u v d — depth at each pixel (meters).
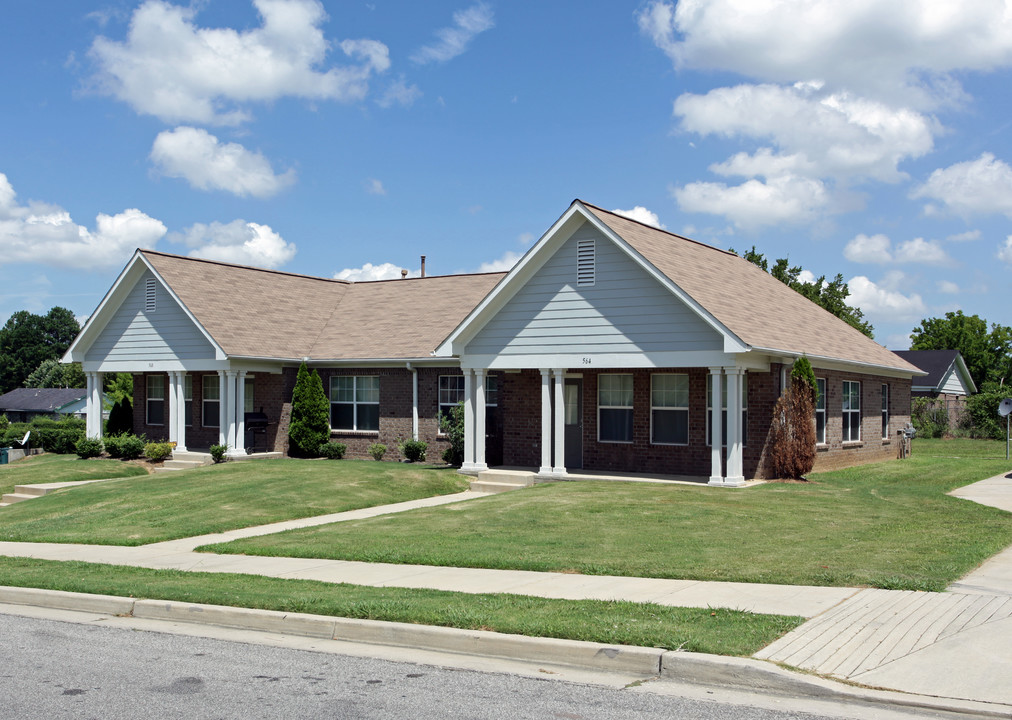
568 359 21.31
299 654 8.48
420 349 27.33
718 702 6.83
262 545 14.12
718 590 10.04
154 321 29.08
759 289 25.31
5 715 6.80
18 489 23.69
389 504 19.55
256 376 29.03
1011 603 9.09
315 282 33.94
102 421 32.47
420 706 6.85
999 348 74.94
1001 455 30.33
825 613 8.80
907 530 13.70
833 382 24.03
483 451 22.92
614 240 20.38
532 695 7.08
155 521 17.16
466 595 9.96
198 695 7.24
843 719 6.39
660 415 22.12
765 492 18.30
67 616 10.43
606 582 10.69
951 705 6.47
